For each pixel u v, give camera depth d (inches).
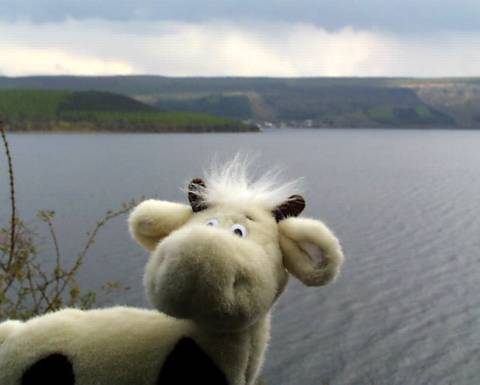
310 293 1085.8
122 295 732.7
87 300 218.4
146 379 98.3
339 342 915.4
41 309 235.3
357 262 1289.4
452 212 1937.7
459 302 1081.4
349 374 831.7
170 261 85.1
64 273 245.0
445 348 912.9
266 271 94.6
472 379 832.3
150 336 100.9
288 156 3799.2
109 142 4965.6
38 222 1273.4
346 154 4544.8
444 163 4057.6
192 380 98.3
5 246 209.3
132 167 2854.3
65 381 99.0
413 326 975.6
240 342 101.2
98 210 1571.1
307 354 873.5
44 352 100.1
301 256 103.1
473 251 1418.6
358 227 1632.6
